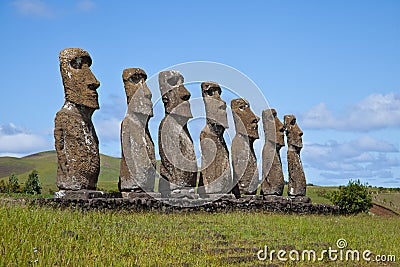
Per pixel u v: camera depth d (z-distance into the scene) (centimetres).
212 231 1884
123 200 2106
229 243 1744
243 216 2373
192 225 1975
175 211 2300
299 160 3359
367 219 3012
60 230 1548
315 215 3036
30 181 3553
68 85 2102
